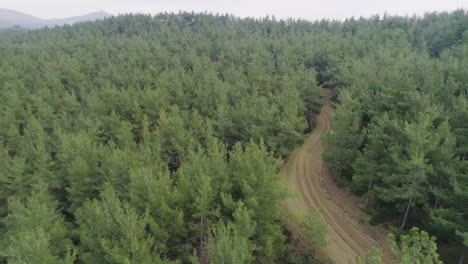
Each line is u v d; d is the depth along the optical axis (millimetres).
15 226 26391
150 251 21828
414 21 116438
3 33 169250
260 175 25484
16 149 43500
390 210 32281
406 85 37000
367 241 30203
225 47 97812
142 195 23781
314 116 65562
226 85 58969
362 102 41906
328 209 36125
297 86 59750
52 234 23266
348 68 66562
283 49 89000
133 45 104812
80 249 23672
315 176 43688
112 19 168500
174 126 42781
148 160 32688
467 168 24281
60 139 39625
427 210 25328
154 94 53000
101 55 94000
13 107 53781
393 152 28312
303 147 52812
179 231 23156
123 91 55344
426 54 65500
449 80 37844
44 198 29578
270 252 23188
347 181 39844
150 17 168875
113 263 18750
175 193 23859
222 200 23828
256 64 76312
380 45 80062
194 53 90312
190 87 61719
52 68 79125
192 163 28594
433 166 25812
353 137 35844
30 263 17516
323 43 88625
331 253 29297
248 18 170875
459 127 29016
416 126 26297
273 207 25047
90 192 32000
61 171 35375
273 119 46844
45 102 55812
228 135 47031
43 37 140750
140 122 49875
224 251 16781
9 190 33469
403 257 13594
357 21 132625
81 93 65125
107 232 19875
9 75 70625
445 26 91750
